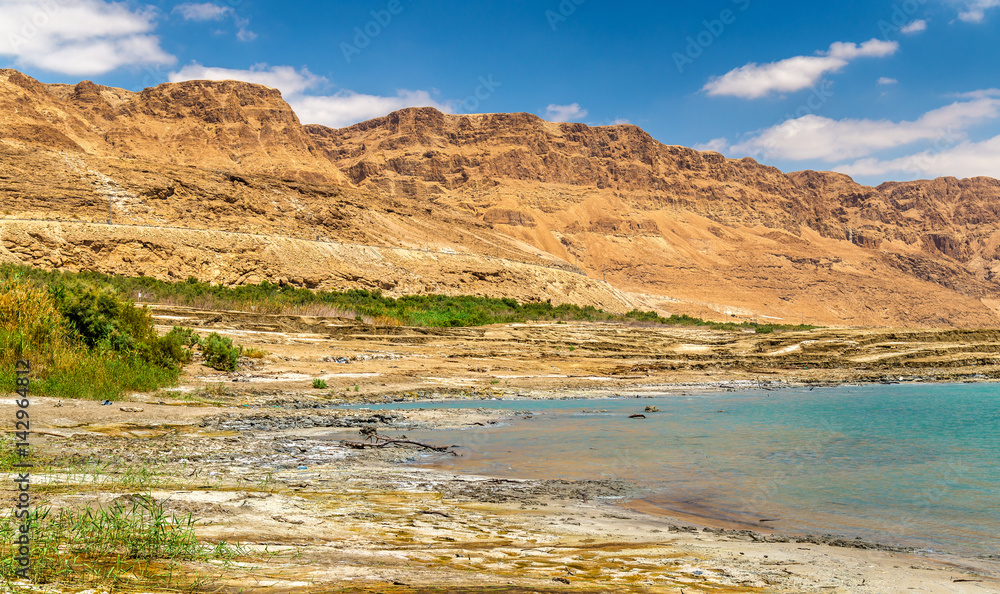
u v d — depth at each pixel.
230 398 18.89
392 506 7.40
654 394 27.00
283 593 3.75
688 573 5.14
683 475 10.63
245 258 103.00
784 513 8.32
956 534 7.37
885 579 5.35
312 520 6.18
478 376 28.94
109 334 19.80
